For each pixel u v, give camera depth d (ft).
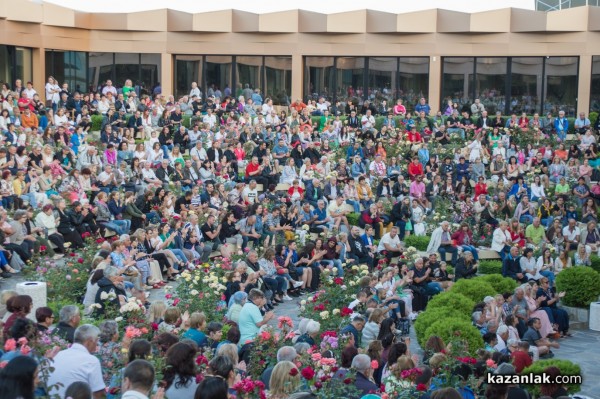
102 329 33.60
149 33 119.75
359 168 88.28
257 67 122.01
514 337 50.88
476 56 118.93
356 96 121.90
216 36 120.37
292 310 58.80
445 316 50.14
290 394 30.73
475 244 76.43
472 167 91.71
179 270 63.26
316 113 110.93
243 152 92.17
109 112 95.45
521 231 74.28
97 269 48.52
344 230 76.64
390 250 70.23
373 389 33.37
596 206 85.10
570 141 102.68
